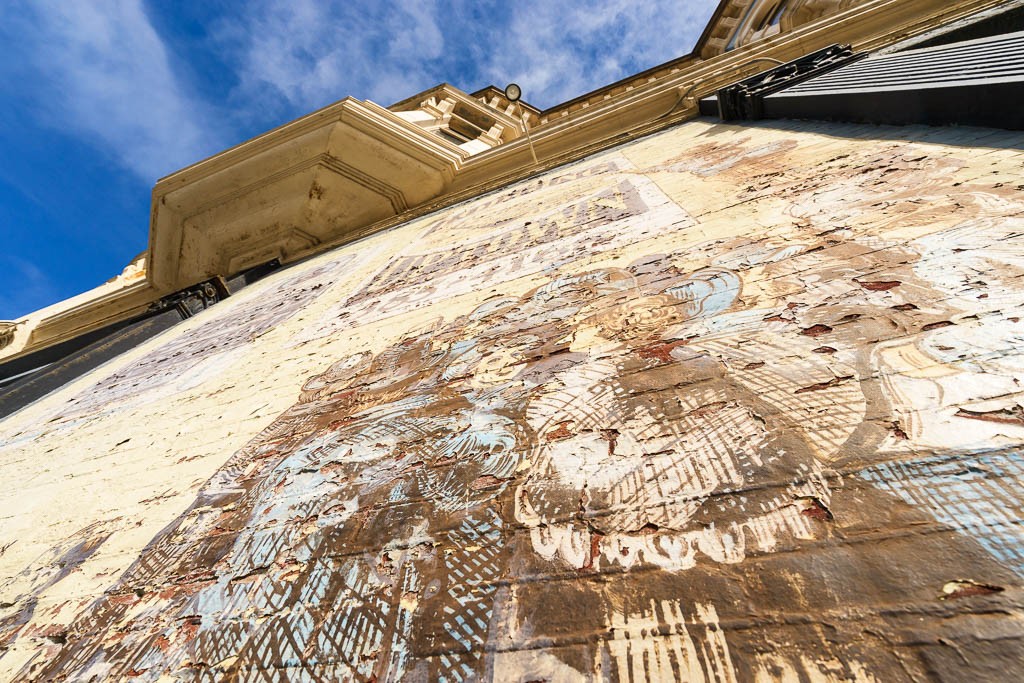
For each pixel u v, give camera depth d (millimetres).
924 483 742
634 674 679
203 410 2527
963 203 1463
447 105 12805
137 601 1285
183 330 5270
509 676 745
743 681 620
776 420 974
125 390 3619
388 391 1923
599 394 1312
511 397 1492
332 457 1577
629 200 3201
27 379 5926
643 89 6992
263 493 1534
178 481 1842
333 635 953
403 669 832
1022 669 521
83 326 8391
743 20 12398
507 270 2844
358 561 1103
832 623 634
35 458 2824
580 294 2047
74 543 1702
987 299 1037
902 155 2055
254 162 6777
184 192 7062
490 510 1078
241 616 1096
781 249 1687
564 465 1110
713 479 908
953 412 828
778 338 1218
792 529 765
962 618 584
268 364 2908
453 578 954
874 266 1347
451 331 2279
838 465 829
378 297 3494
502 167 6980
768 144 3232
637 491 956
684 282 1752
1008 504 672
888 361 993
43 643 1272
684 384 1201
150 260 7805
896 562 666
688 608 725
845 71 3832
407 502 1223
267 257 7531
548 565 891
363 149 6703
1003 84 1782
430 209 6684
